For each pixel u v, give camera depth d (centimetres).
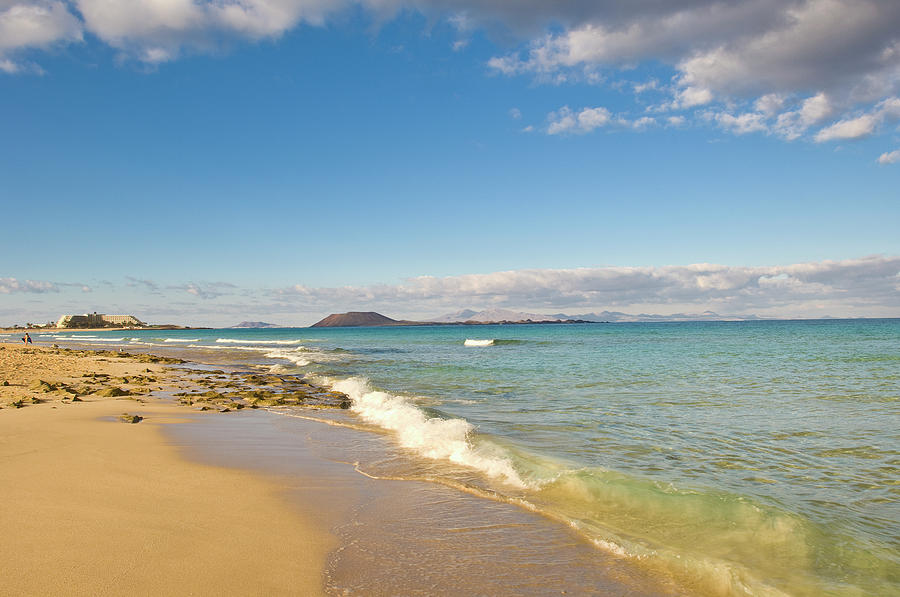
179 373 2917
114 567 493
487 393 1842
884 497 732
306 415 1516
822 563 535
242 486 788
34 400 1566
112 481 774
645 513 678
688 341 5750
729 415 1332
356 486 812
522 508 714
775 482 802
